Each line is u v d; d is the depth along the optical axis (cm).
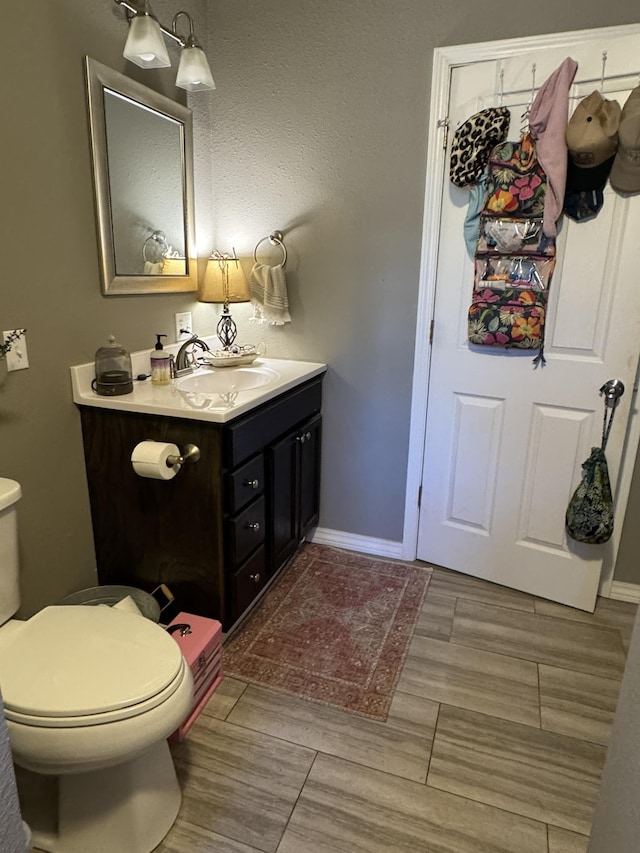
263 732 153
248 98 225
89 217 174
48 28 152
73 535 183
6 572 133
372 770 142
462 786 138
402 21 198
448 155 203
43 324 161
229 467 168
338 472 252
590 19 177
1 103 140
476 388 218
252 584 194
